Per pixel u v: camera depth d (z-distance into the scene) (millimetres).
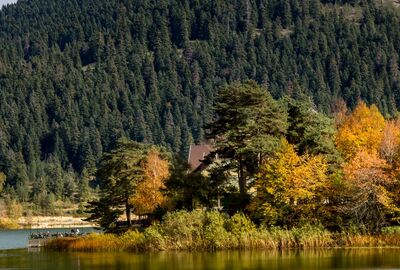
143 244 101312
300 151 104625
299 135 106500
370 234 93438
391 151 97812
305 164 97750
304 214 97812
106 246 106375
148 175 113438
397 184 94875
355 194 94375
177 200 108000
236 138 102688
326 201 100250
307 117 106312
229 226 98250
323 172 97750
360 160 96188
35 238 131250
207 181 107688
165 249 99250
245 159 105750
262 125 103188
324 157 101062
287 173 96750
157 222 105375
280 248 94312
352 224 94438
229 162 114000
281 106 106000
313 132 102812
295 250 92250
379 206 94562
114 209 125000
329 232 94312
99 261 89438
